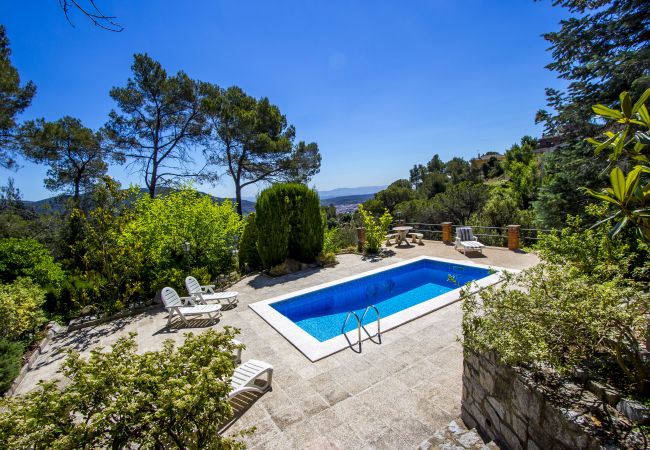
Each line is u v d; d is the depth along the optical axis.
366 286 8.48
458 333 4.78
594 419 1.62
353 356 4.30
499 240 11.47
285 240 9.44
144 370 2.06
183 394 1.85
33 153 12.47
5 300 5.12
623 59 6.05
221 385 2.02
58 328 6.26
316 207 10.05
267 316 5.95
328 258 9.98
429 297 7.63
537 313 2.11
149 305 6.96
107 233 6.95
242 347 2.57
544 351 1.94
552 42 7.01
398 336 4.79
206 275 7.78
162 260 7.96
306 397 3.47
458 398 3.29
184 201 8.91
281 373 3.99
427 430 2.88
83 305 6.91
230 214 10.12
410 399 3.32
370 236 10.99
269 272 9.23
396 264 9.41
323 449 2.73
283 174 16.64
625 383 1.87
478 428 2.68
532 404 1.96
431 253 10.48
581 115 6.80
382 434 2.86
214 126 14.64
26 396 1.93
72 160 14.16
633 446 1.43
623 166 6.45
